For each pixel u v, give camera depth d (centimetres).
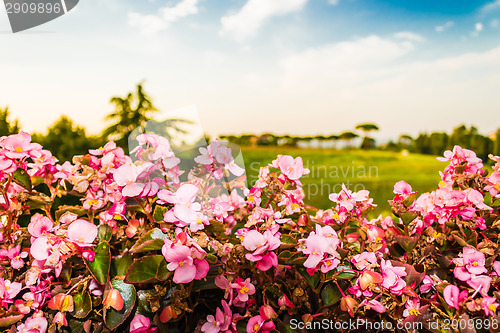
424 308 104
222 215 111
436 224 128
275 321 106
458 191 120
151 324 104
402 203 123
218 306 109
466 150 132
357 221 124
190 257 94
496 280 109
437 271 117
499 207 128
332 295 108
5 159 112
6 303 108
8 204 114
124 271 104
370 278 103
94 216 115
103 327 104
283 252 109
